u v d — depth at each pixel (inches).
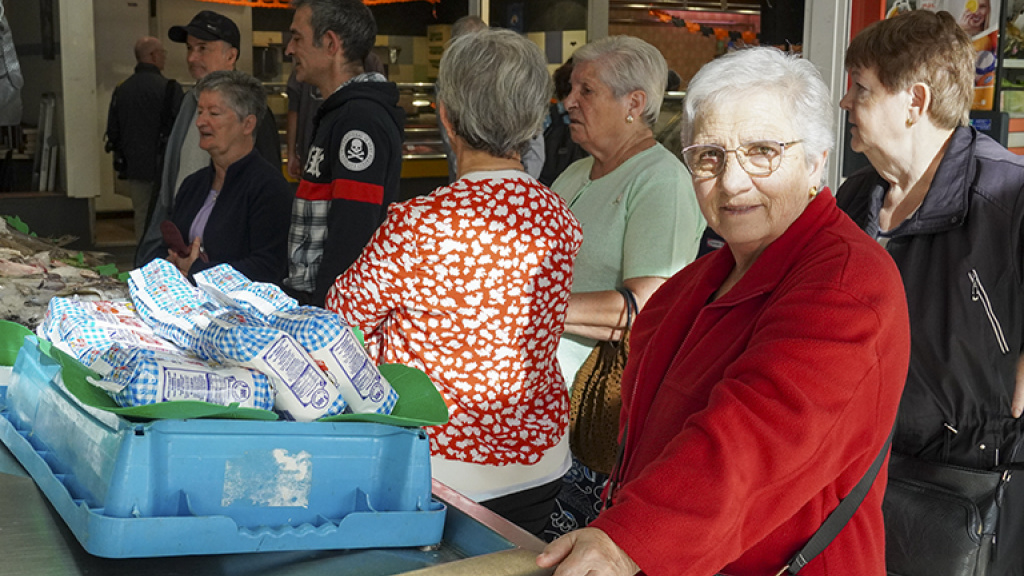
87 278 100.2
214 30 182.7
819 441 46.6
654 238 94.3
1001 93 148.9
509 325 71.2
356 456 48.6
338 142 113.5
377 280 69.8
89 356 51.5
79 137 309.3
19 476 55.6
